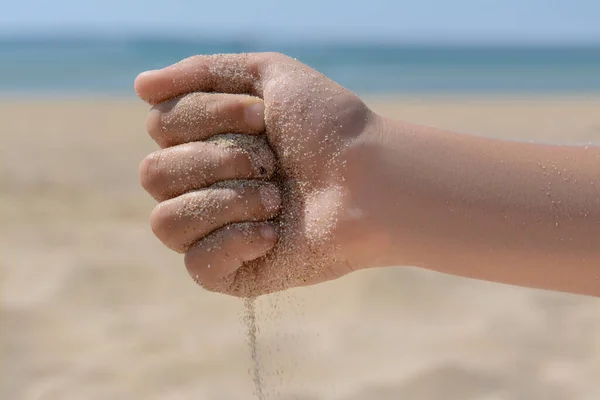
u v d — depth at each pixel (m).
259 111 0.34
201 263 0.33
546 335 0.66
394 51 9.32
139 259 0.88
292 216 0.34
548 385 0.56
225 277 0.34
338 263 0.34
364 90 3.88
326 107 0.34
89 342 0.65
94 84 4.08
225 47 9.88
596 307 0.73
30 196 1.20
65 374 0.59
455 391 0.56
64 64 5.96
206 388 0.57
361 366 0.59
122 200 1.19
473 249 0.32
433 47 11.44
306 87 0.34
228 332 0.68
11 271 0.82
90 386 0.57
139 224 1.05
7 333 0.66
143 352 0.63
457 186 0.32
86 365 0.60
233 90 0.35
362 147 0.33
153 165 0.34
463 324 0.69
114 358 0.62
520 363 0.60
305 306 0.74
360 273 0.83
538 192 0.32
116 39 13.10
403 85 4.27
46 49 9.07
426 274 0.82
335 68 5.83
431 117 2.44
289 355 0.56
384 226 0.33
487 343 0.64
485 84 4.44
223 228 0.33
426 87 4.15
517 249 0.32
